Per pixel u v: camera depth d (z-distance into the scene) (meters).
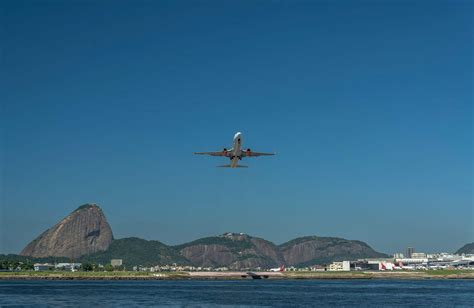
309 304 171.88
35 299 184.25
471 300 188.25
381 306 165.62
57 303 168.00
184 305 164.62
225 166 172.50
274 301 182.25
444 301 183.38
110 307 155.88
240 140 165.25
